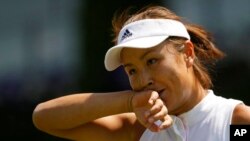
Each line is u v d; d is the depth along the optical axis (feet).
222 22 94.43
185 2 95.30
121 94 34.94
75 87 96.27
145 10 36.09
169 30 34.30
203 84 35.65
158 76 33.45
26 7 99.66
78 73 97.40
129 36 34.30
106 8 98.02
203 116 34.60
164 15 35.27
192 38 37.09
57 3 99.66
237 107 34.42
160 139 35.42
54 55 98.78
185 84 33.99
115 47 33.91
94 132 37.40
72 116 36.04
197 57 36.83
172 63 33.73
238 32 93.50
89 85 96.27
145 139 35.88
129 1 96.07
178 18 35.81
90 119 35.88
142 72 33.65
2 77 96.58
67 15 99.66
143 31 34.19
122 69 88.12
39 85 96.43
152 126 32.42
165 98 33.68
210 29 94.53
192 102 34.65
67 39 99.30
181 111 34.83
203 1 94.89
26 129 92.27
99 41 98.02
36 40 99.09
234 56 91.30
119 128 37.37
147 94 32.81
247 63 90.74
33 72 97.66
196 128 34.60
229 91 88.99
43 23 99.66
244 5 94.02
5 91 95.20
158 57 33.58
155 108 32.32
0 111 93.15
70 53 98.78
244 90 89.04
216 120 34.37
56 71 98.17
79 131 37.42
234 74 89.61
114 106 34.88
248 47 92.12
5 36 98.84
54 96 95.81
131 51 33.60
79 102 35.91
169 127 34.35
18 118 93.15
